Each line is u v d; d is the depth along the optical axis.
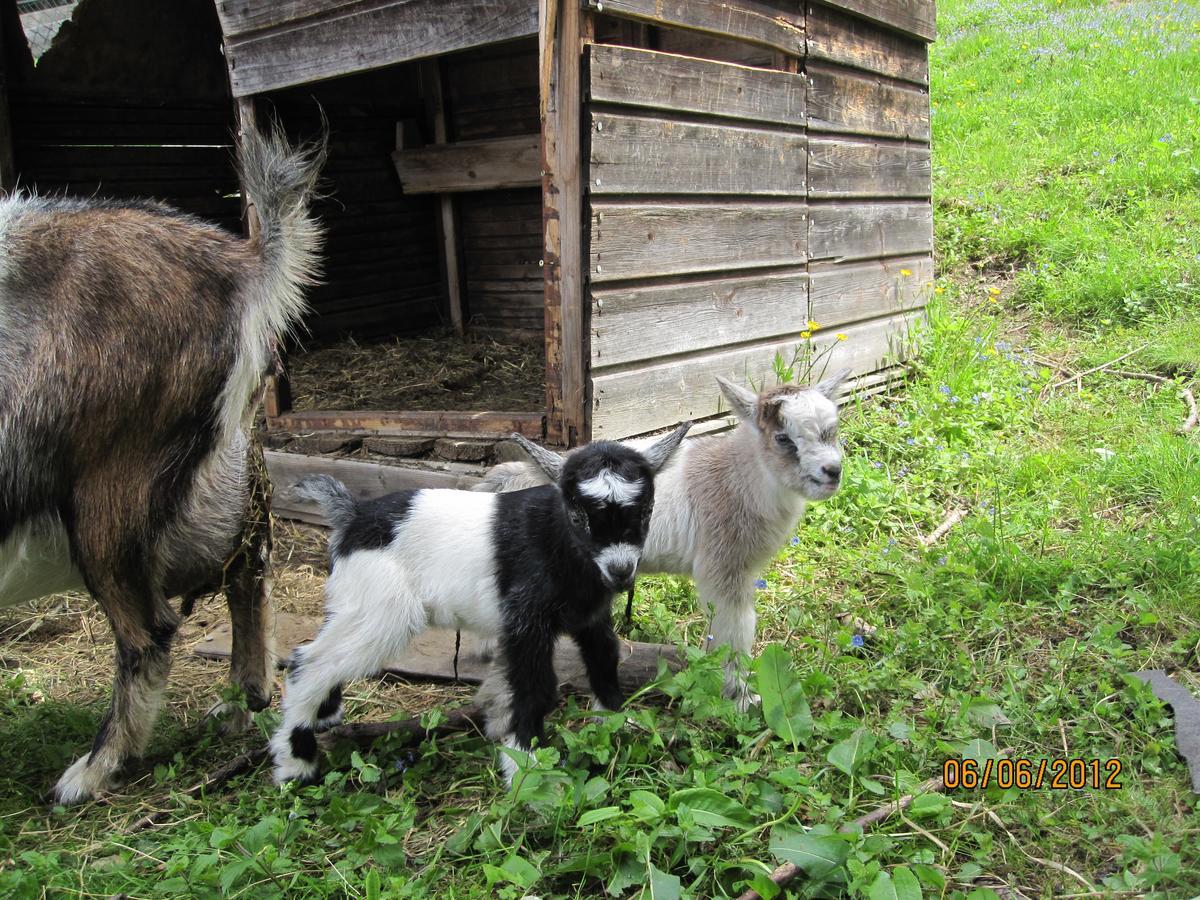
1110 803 0.97
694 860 0.90
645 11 1.53
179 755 1.15
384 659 1.09
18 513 1.07
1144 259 2.61
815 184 2.02
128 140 2.35
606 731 1.02
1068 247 2.78
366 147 2.64
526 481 1.36
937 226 3.06
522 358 2.48
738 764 0.98
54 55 2.19
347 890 0.91
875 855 0.89
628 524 0.99
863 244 2.23
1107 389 2.16
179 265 1.09
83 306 1.06
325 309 2.59
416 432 1.77
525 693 1.07
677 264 1.66
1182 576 1.36
